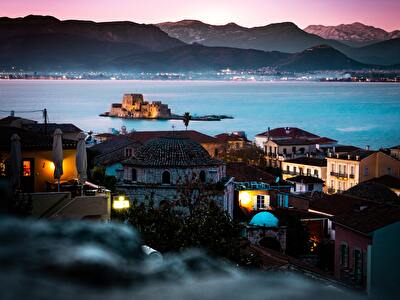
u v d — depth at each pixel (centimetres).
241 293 531
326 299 537
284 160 19538
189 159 8162
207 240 4297
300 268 5131
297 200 10425
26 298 476
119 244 598
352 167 16725
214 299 516
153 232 4453
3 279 488
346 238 6494
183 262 646
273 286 550
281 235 7831
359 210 6769
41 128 14275
